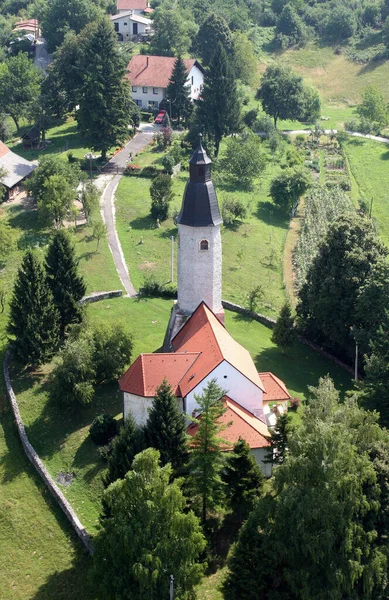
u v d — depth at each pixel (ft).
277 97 564.30
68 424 242.58
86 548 196.24
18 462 228.22
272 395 238.07
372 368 234.38
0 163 428.56
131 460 196.85
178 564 167.02
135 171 459.32
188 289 250.16
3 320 307.99
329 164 520.01
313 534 166.40
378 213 452.35
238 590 173.06
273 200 448.24
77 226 390.63
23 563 193.77
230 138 514.68
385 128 601.21
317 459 167.43
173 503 166.91
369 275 279.69
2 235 342.64
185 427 204.33
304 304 307.58
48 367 274.57
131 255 368.68
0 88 545.44
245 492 194.08
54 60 565.53
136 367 224.74
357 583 169.58
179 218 241.96
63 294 280.92
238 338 300.40
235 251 385.29
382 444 183.42
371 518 173.27
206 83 493.36
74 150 495.41
